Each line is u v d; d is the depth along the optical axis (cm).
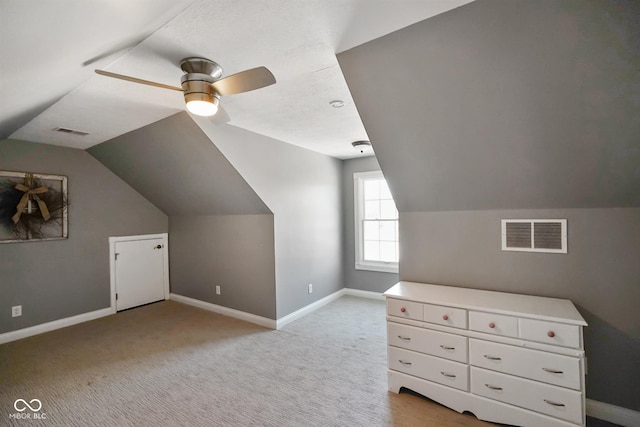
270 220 351
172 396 216
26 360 273
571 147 171
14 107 193
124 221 421
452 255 247
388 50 158
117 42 138
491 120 174
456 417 191
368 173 460
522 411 175
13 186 324
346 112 261
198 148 297
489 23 134
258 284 363
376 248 464
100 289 394
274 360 270
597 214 196
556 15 124
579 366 161
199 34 146
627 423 187
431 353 204
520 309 183
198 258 430
